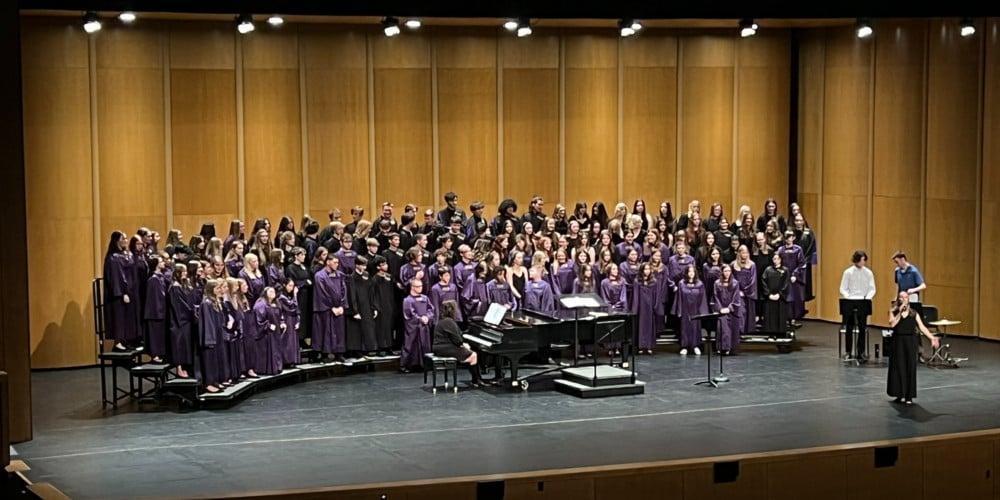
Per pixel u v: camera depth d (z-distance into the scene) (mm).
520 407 17891
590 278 20938
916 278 20781
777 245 22453
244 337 18641
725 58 25078
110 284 19562
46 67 20578
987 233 22828
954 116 23094
